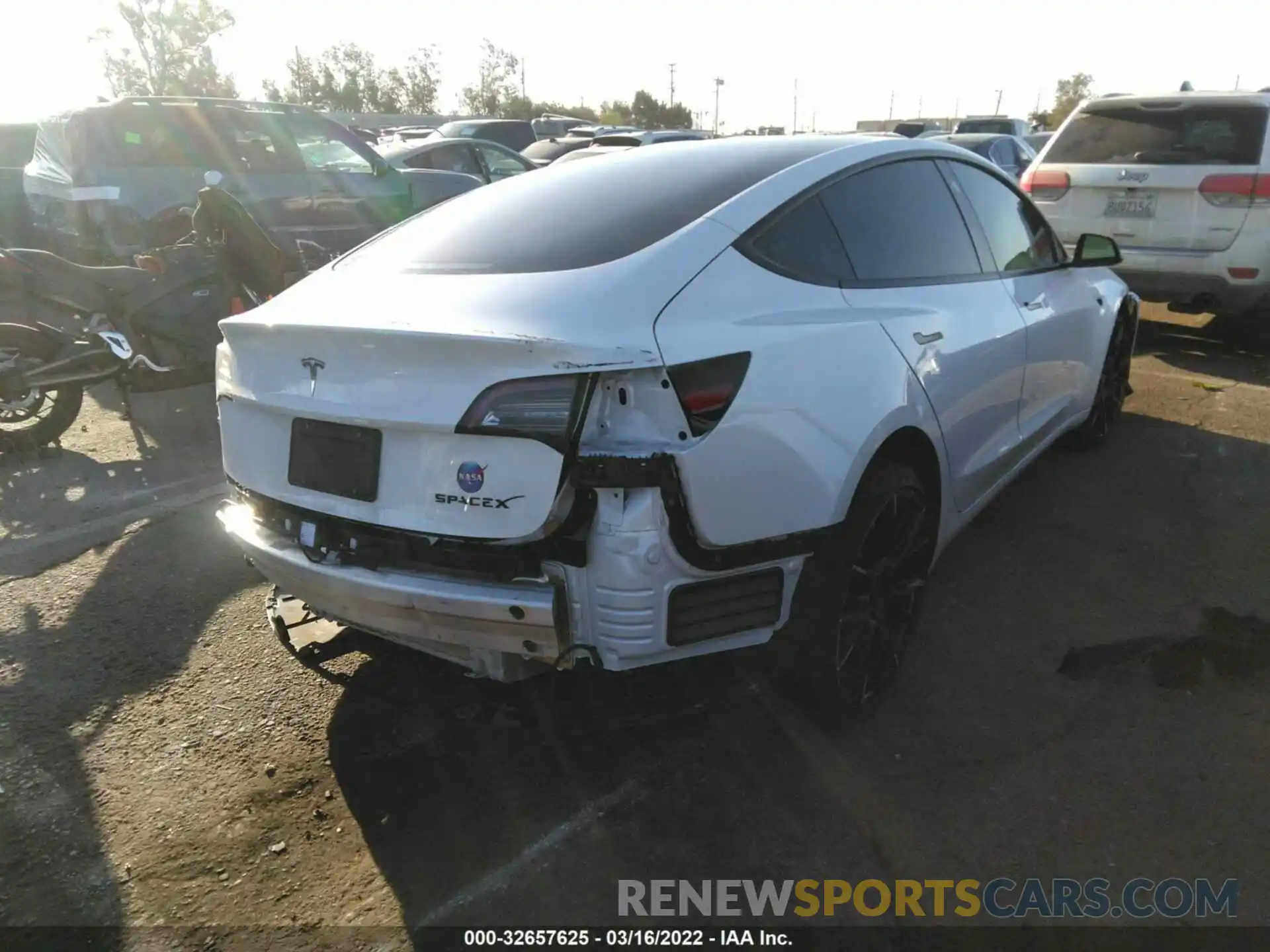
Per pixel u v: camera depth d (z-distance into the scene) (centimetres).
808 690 267
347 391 232
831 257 283
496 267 256
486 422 210
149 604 371
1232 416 581
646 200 276
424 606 223
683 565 215
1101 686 308
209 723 297
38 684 317
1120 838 244
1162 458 511
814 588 250
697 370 218
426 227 308
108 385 711
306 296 275
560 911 225
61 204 791
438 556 225
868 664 286
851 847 244
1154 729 286
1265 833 244
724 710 295
